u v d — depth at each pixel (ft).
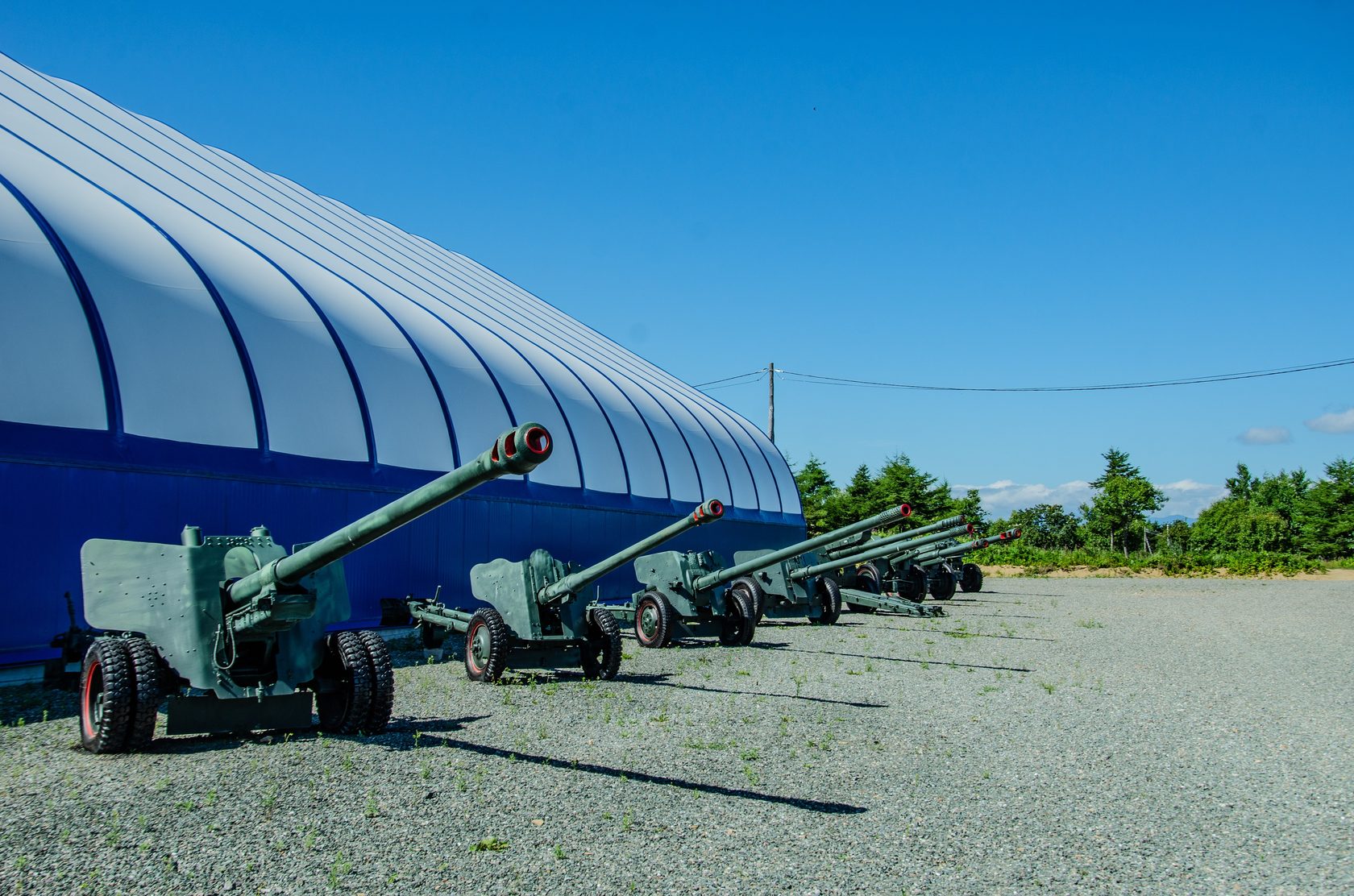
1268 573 157.99
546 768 24.06
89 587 26.40
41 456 37.99
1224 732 30.48
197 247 51.06
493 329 77.30
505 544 62.80
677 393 107.24
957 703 35.12
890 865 17.48
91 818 19.15
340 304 58.18
